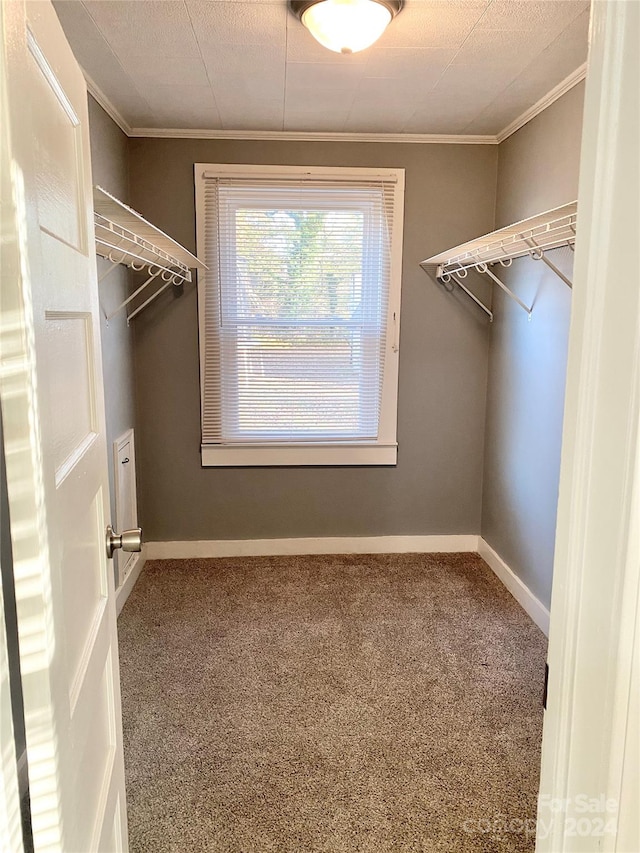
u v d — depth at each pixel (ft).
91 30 6.36
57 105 2.89
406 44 6.72
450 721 6.69
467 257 9.57
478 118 9.36
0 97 1.91
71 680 2.84
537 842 2.56
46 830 2.31
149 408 10.88
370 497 11.48
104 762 3.75
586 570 2.14
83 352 3.44
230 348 10.77
